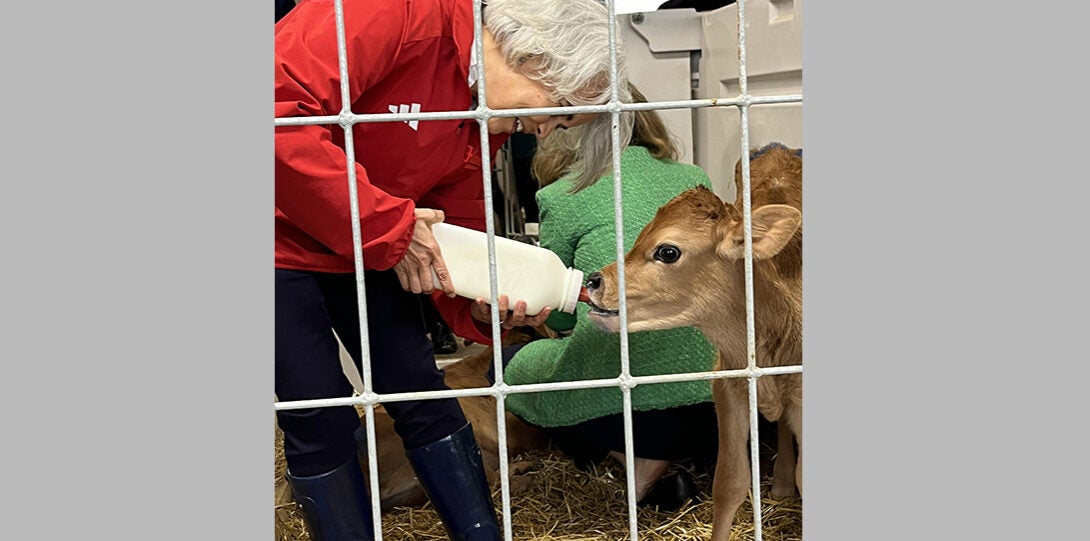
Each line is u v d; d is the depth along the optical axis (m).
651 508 2.43
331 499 2.14
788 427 2.26
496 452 2.51
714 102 1.96
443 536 2.36
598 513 2.42
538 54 2.04
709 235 2.14
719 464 2.27
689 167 2.25
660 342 2.35
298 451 2.12
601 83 2.10
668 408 2.37
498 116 1.93
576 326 2.38
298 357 2.09
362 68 1.97
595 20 2.10
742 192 2.03
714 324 2.18
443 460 2.17
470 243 2.11
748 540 2.30
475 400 2.50
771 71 2.17
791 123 2.13
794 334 2.18
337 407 2.11
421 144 2.09
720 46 2.22
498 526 2.23
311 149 1.92
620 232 1.97
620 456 2.47
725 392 2.23
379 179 2.11
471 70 2.07
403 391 2.18
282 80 1.91
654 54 2.22
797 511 2.29
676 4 2.21
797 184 2.13
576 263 2.27
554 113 1.93
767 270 2.14
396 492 2.40
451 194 2.24
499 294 2.12
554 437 2.52
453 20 2.05
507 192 2.30
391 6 2.01
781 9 2.17
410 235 2.01
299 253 2.08
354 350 2.23
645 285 2.16
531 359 2.46
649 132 2.25
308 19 1.98
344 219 1.96
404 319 2.17
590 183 2.24
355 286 2.17
